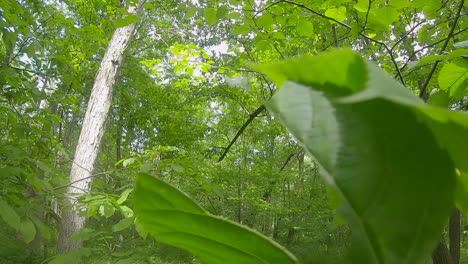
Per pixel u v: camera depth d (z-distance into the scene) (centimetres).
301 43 492
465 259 822
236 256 29
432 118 20
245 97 611
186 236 30
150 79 1058
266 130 927
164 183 27
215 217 28
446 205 22
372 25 236
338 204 24
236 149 1047
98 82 749
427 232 22
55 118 361
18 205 210
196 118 955
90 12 702
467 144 20
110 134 1140
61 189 266
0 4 311
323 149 22
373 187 22
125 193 238
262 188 875
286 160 1030
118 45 777
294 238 777
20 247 779
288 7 342
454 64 93
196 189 347
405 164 22
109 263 217
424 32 291
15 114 322
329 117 22
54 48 444
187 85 773
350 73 22
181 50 434
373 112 22
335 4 248
